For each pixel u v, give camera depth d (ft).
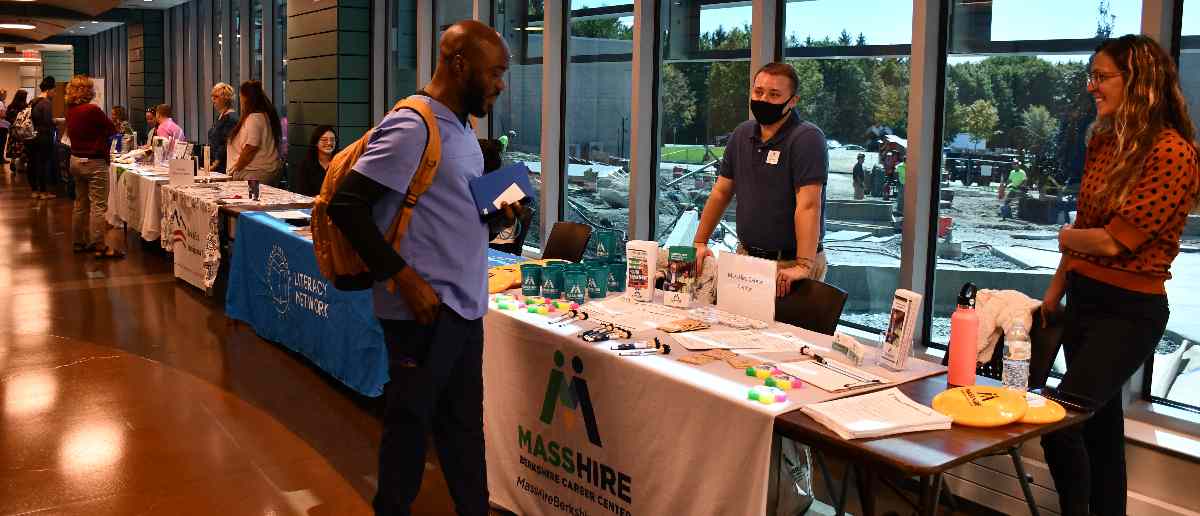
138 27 53.21
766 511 7.55
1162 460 10.38
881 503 11.10
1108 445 9.18
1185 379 11.30
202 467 12.28
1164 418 10.94
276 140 27.66
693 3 17.81
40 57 75.77
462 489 9.84
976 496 11.47
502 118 23.98
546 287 11.55
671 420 8.39
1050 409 7.30
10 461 12.32
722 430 7.80
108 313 20.93
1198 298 11.12
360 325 14.33
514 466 10.87
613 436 9.18
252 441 13.24
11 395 15.05
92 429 13.57
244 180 26.99
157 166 31.07
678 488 8.39
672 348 9.32
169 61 52.54
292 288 17.06
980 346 9.38
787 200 11.70
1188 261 11.17
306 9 29.37
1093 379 8.55
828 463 12.49
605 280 11.59
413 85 27.63
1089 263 8.72
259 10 39.37
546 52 20.94
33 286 23.73
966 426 7.08
